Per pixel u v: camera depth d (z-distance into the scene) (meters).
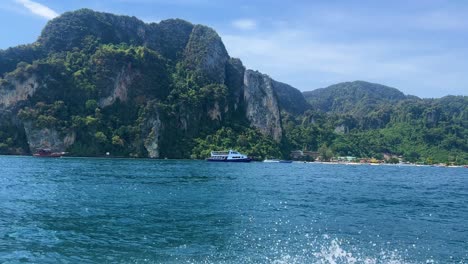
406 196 58.78
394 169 178.00
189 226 31.45
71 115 182.75
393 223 34.81
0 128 171.62
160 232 29.23
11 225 30.44
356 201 49.62
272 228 31.05
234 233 29.09
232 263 22.09
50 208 38.44
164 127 196.62
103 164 119.38
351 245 26.22
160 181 69.25
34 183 59.84
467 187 81.94
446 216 40.06
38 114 172.50
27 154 169.12
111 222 32.56
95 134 178.50
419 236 29.73
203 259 22.81
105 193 50.50
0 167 94.50
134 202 43.62
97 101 194.88
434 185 85.25
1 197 44.84
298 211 39.62
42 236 27.36
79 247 24.95
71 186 57.06
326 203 46.47
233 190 57.78
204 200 46.34
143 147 189.12
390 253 24.62
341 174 115.88
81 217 34.34
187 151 196.50
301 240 27.22
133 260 22.56
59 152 170.00
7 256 22.77
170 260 22.59
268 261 22.52
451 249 26.19
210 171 103.88
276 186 66.50
